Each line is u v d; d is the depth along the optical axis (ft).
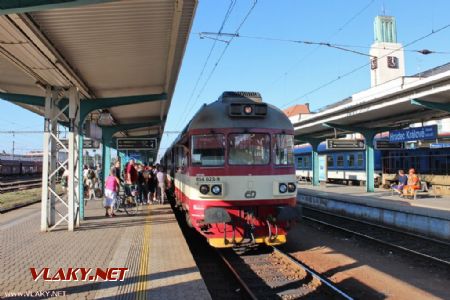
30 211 61.41
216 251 36.50
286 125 34.55
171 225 43.19
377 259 33.88
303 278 28.14
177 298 19.99
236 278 27.58
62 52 32.42
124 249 31.27
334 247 38.75
